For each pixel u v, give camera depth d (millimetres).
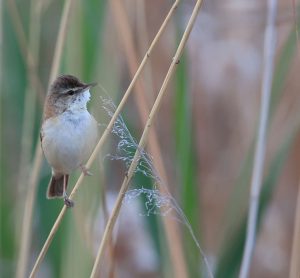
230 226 10523
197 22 15750
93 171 10094
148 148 9516
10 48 11703
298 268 8945
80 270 9922
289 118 12227
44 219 10703
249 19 15641
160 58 14273
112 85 10742
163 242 10273
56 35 13266
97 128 9523
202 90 15664
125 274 13148
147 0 14273
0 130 11539
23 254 10023
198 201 10422
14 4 10766
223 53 15797
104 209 9250
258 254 14055
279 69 10453
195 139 10484
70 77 9453
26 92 11477
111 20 10875
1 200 11477
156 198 8172
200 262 10391
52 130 9352
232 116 15562
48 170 11375
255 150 10508
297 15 10375
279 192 14453
